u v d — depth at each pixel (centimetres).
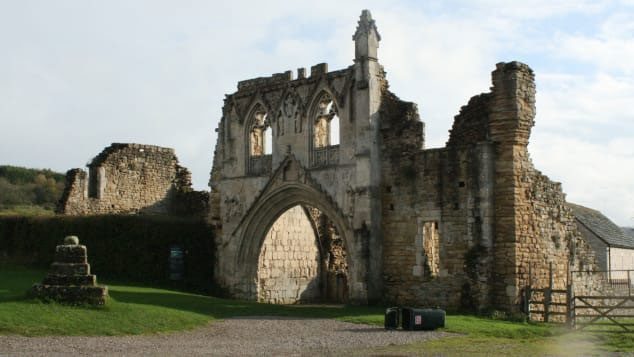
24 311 2233
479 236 3100
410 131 3403
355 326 2547
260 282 4059
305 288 4366
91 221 4081
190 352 1845
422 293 3281
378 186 3453
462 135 3225
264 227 3959
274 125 3878
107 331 2147
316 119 3731
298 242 4341
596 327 2852
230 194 4081
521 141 3095
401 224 3381
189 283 4059
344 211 3516
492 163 3116
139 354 1788
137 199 5000
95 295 2406
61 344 1908
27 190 7388
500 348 2027
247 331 2342
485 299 3061
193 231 4153
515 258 3023
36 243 4122
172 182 5247
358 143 3466
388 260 3419
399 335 2286
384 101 3522
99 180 4781
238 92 4084
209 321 2559
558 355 1903
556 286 3231
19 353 1747
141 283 3872
